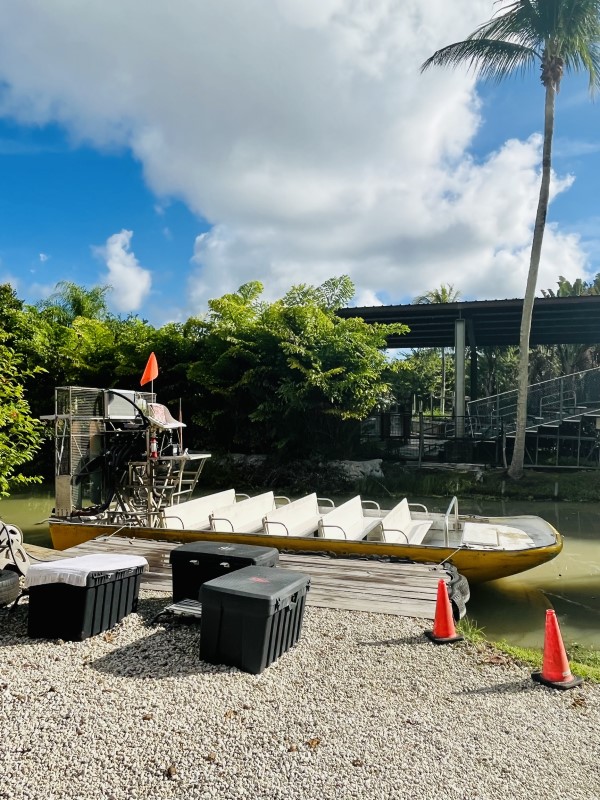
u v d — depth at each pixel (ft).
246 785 9.58
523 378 55.72
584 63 52.06
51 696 12.46
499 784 9.80
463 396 68.18
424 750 10.74
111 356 72.02
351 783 9.68
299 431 62.69
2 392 24.39
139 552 24.56
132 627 16.75
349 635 16.47
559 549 23.77
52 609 15.81
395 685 13.51
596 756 10.77
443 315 69.87
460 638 16.38
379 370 62.13
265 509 31.78
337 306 71.56
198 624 17.03
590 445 64.13
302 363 60.39
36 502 51.06
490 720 11.99
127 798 9.22
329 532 25.98
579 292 107.96
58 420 29.89
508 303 64.34
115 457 30.66
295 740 10.94
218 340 63.77
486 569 23.50
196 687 13.03
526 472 57.67
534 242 55.11
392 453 67.41
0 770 9.87
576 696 13.33
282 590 14.37
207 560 17.81
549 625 14.26
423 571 22.02
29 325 71.26
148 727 11.24
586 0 48.34
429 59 54.80
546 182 54.29
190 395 68.39
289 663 14.56
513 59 52.90
